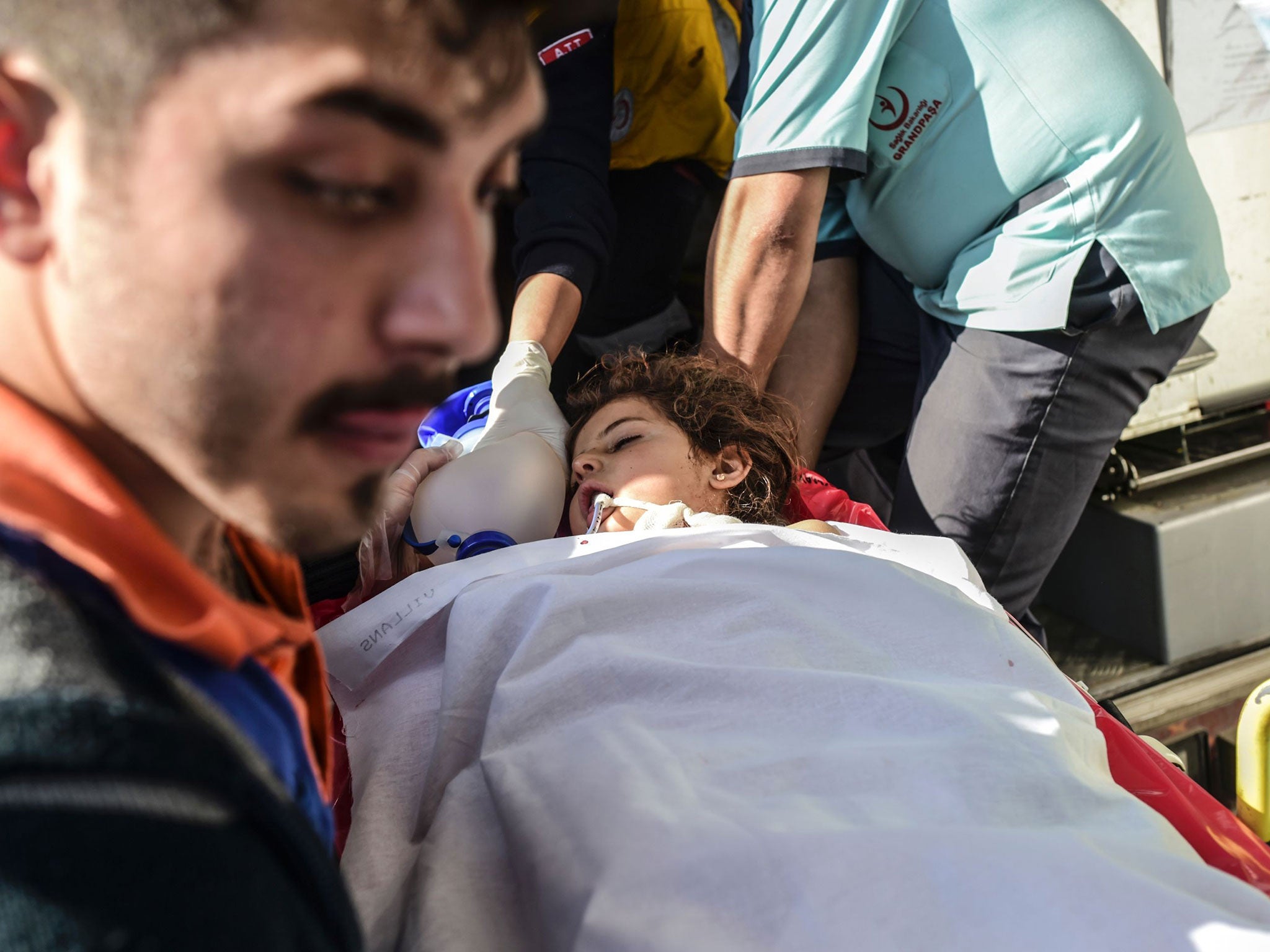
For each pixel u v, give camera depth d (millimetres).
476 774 774
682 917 568
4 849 259
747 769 697
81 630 294
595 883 590
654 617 886
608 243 1656
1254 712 1094
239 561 492
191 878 278
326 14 263
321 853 335
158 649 331
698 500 1288
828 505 1379
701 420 1299
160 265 279
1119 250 1272
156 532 331
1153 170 1268
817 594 935
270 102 268
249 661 385
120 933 266
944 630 910
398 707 933
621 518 1238
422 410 341
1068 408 1352
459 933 645
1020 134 1258
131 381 296
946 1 1224
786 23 1203
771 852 591
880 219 1438
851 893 573
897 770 698
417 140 292
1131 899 570
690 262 2234
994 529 1418
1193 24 1793
